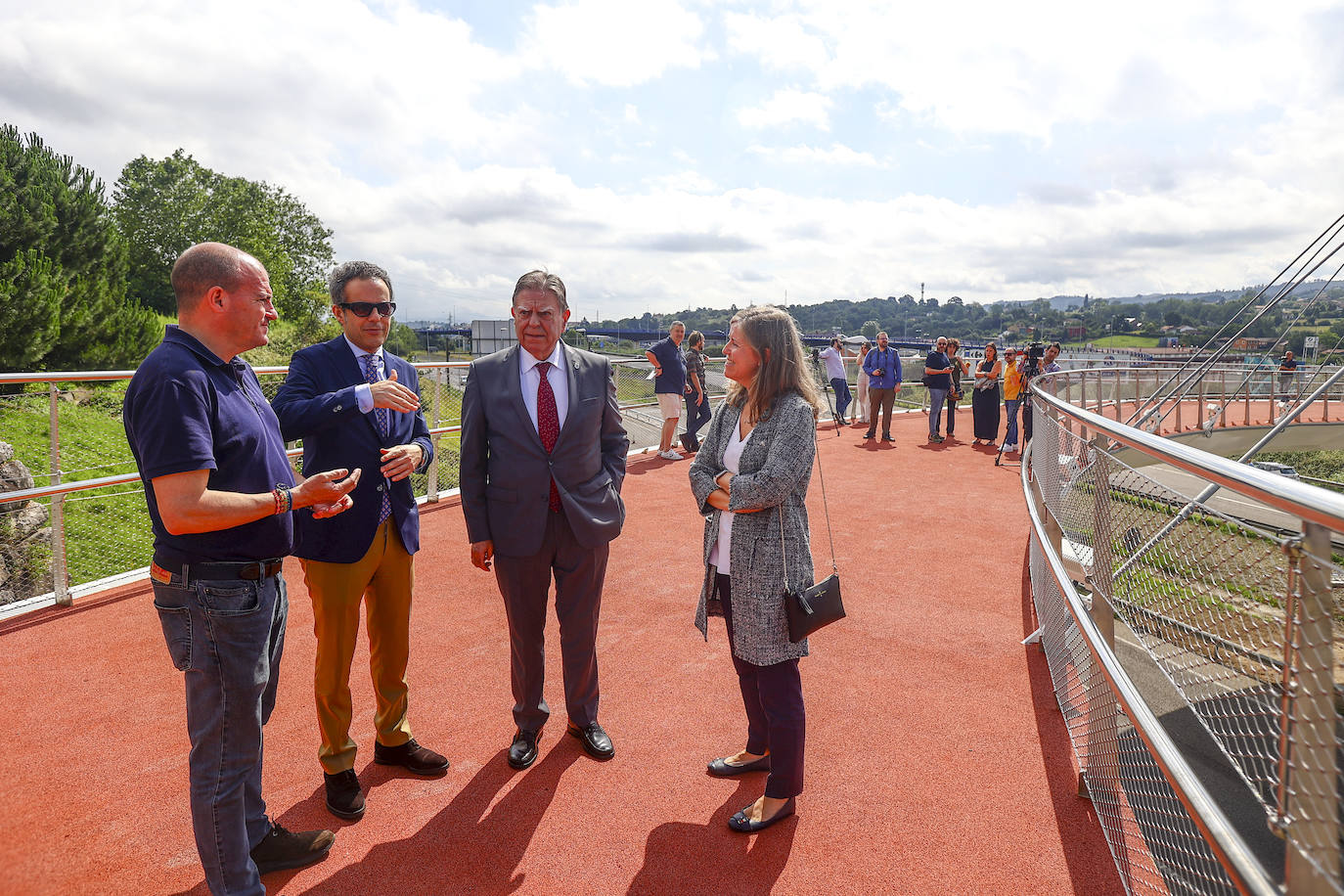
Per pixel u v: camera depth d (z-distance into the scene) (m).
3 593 4.60
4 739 3.15
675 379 10.12
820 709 3.42
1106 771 2.45
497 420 2.91
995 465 10.36
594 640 3.09
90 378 4.70
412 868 2.37
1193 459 1.59
